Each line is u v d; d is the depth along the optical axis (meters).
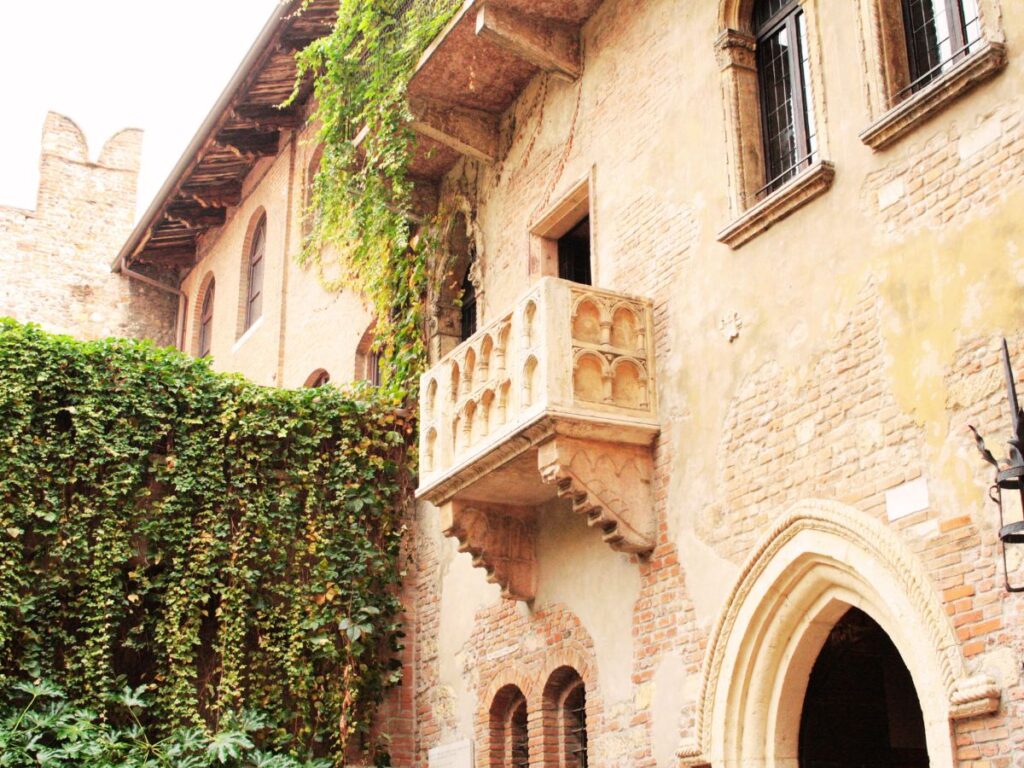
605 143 12.63
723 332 10.48
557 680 12.09
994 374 8.01
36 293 27.44
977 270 8.27
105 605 12.82
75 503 13.02
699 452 10.50
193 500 13.66
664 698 10.37
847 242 9.38
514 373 11.20
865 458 8.83
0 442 12.78
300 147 20.69
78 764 11.92
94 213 28.72
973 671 7.72
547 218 13.43
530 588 12.50
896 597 8.31
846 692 10.25
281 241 20.70
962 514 8.02
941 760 7.77
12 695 12.20
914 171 8.89
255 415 14.27
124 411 13.56
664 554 10.69
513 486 12.11
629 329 11.27
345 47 15.56
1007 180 8.17
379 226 15.76
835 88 9.75
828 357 9.34
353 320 17.67
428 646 14.43
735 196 10.59
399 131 14.65
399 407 15.27
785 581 9.27
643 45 12.34
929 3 9.35
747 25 11.22
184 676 12.97
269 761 12.81
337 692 13.84
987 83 8.44
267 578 13.82
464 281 15.62
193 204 23.59
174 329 26.75
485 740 12.95
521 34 13.04
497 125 14.80
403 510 15.12
